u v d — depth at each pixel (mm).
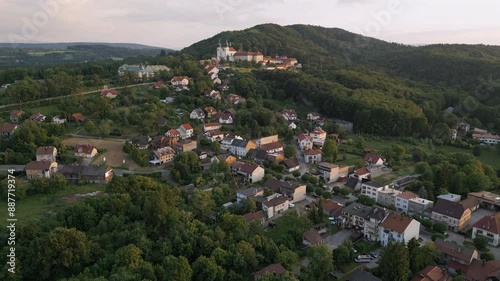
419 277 106625
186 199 152750
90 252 115688
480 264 111688
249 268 115062
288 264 115125
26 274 111250
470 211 149500
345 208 147375
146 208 132500
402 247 110000
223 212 141875
